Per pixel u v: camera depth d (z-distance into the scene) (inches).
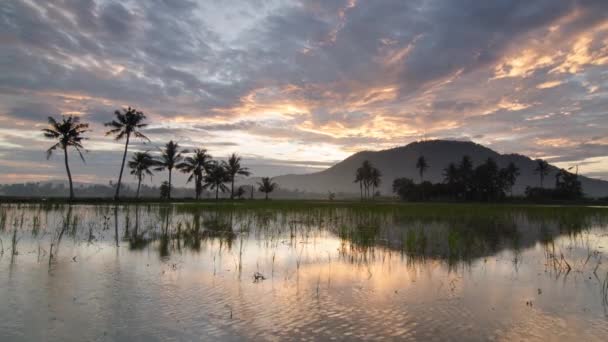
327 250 558.3
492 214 1279.5
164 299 310.5
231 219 1026.7
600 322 267.3
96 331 241.8
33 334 234.8
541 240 681.6
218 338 234.4
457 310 290.8
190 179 3115.2
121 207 1598.2
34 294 315.9
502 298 322.7
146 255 504.7
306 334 241.6
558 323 265.0
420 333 245.1
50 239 635.5
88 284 351.9
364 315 277.9
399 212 1336.1
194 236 700.7
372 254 526.6
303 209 1416.1
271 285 359.9
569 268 434.9
